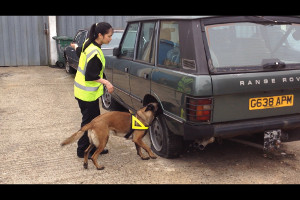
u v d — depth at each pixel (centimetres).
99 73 386
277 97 350
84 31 906
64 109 666
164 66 383
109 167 396
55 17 1224
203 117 320
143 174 376
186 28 341
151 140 441
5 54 1222
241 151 437
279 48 365
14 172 381
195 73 323
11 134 514
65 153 441
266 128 344
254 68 338
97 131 380
